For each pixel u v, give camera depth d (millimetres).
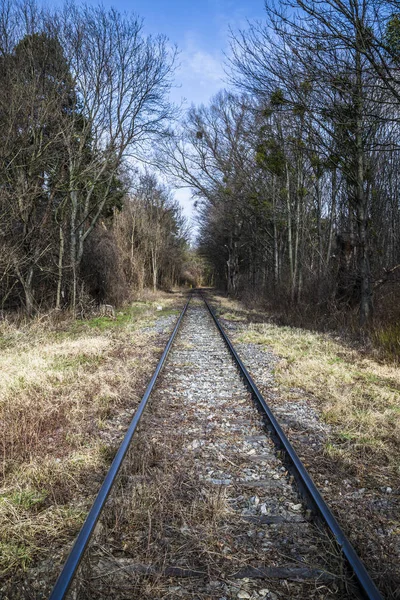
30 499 3844
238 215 29266
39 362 8453
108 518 3473
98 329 14156
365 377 7867
